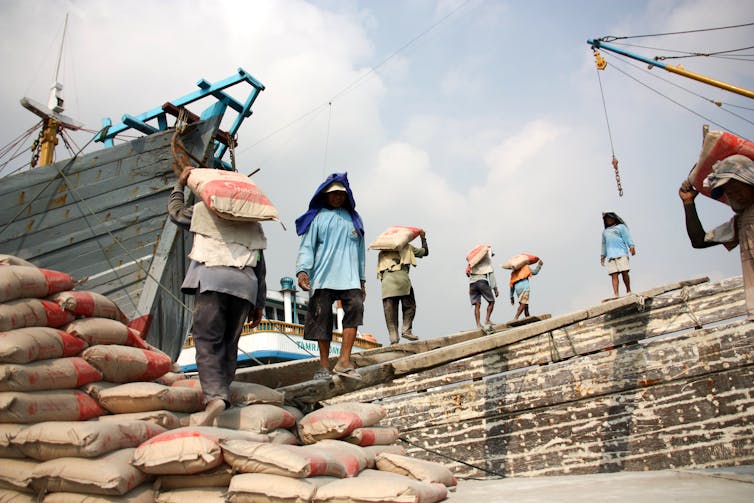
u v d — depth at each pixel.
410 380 9.65
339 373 5.51
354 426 4.64
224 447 3.40
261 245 4.42
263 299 4.68
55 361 3.77
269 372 6.47
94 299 4.48
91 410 3.85
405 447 9.35
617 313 8.16
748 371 7.12
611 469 7.77
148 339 8.02
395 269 8.95
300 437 4.74
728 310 7.42
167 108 8.53
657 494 3.41
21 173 8.42
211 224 4.27
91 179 8.35
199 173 4.48
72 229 8.30
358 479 3.35
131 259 8.09
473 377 9.11
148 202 8.18
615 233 10.70
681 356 7.55
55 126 11.20
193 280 4.18
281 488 3.21
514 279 13.00
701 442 7.26
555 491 4.11
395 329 8.90
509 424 8.65
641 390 7.77
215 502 3.31
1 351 3.45
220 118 8.34
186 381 4.90
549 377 8.47
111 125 9.26
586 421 8.09
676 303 7.78
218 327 4.13
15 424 3.44
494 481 6.12
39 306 3.99
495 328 9.08
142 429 3.65
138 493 3.36
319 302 5.56
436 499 3.89
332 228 5.64
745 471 4.39
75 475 3.19
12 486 3.45
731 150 4.41
